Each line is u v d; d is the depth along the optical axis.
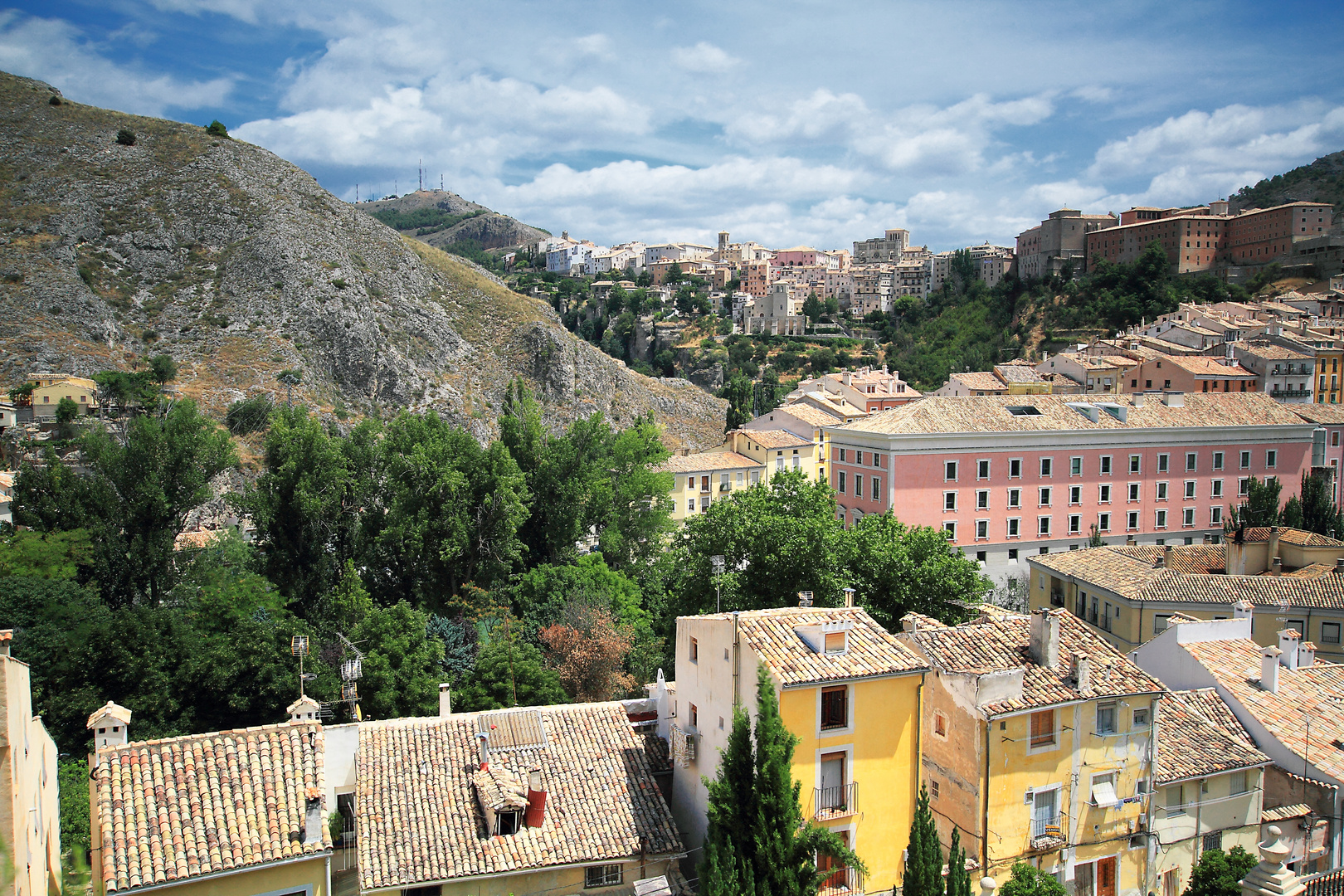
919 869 24.97
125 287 142.25
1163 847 32.72
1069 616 35.66
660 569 84.06
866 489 88.06
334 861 28.98
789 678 27.23
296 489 69.31
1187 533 92.75
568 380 176.75
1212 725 35.34
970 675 29.97
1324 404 113.19
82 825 30.73
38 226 141.12
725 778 25.95
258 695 48.47
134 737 43.72
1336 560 58.47
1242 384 130.62
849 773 28.45
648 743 34.53
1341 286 185.75
